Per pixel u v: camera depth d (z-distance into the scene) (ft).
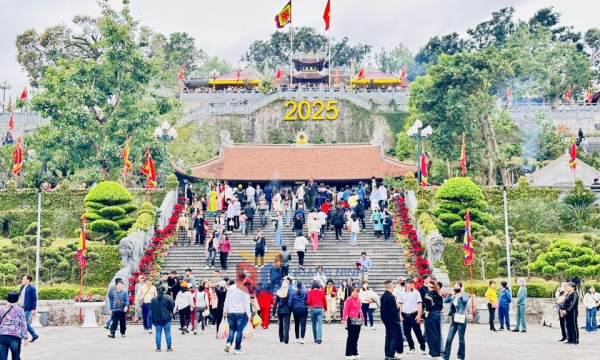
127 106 209.56
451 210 153.48
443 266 131.75
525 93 324.19
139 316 109.70
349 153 214.48
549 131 267.80
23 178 227.40
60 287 135.64
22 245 150.20
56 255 143.43
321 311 89.45
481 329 111.24
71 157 205.87
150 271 134.41
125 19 216.54
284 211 158.10
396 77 371.35
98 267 143.23
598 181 206.59
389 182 197.57
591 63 347.36
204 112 296.10
